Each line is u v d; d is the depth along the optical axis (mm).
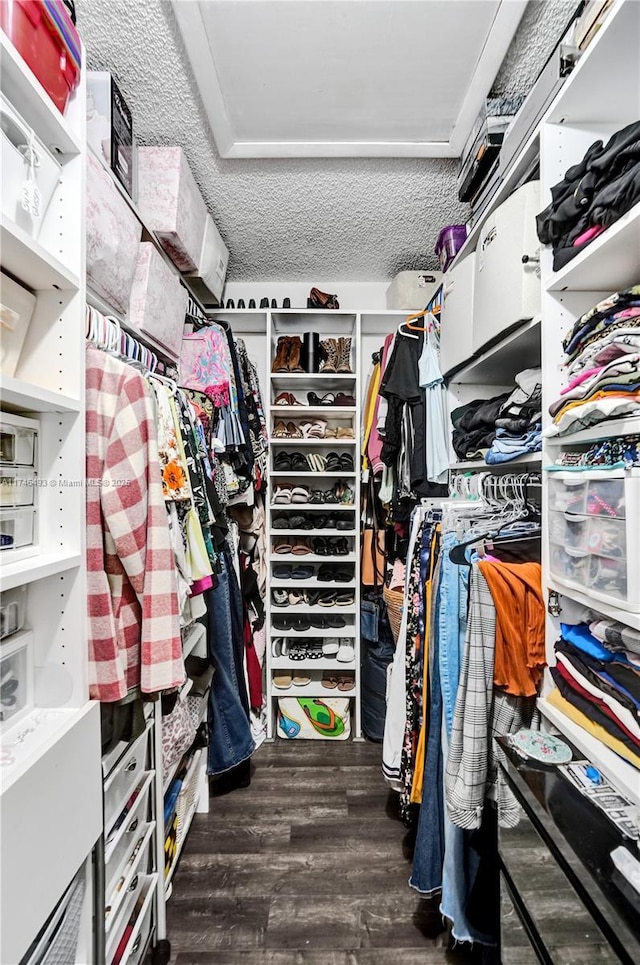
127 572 812
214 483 1452
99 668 776
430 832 1088
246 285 2408
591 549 763
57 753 653
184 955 1111
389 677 1446
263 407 2242
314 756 1947
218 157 1452
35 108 671
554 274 911
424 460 1690
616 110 891
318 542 2297
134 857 997
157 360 1356
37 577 635
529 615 929
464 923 977
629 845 636
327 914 1210
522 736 853
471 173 1340
